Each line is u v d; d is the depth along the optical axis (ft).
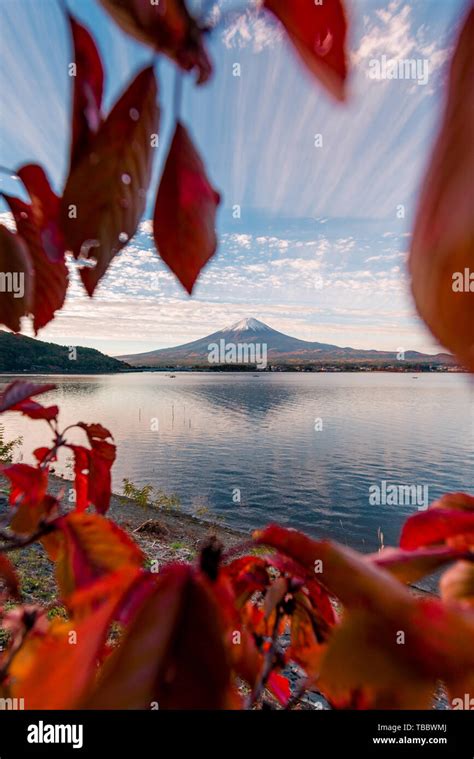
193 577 1.67
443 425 181.16
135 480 93.86
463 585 2.27
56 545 2.92
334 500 82.07
